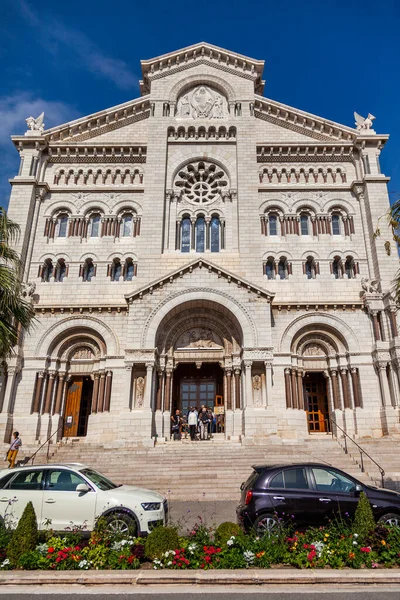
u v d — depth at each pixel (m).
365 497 11.91
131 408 29.02
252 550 10.57
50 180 36.69
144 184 35.94
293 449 26.39
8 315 19.25
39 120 38.09
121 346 31.48
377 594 8.98
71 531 12.05
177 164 36.88
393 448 26.03
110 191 36.22
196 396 33.72
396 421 29.08
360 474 22.09
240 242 34.03
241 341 31.06
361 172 36.56
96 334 32.34
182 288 31.38
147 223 34.50
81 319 32.12
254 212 34.88
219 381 33.88
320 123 38.19
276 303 32.22
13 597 8.88
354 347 31.62
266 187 36.06
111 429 29.58
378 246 33.47
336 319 32.34
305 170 36.97
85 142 36.94
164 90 39.06
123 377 30.75
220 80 39.50
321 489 13.10
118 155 37.06
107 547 10.95
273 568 10.35
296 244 34.69
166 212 35.38
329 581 9.54
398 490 20.73
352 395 30.91
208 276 31.69
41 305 32.00
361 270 34.00
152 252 33.66
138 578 9.57
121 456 25.34
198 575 9.63
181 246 34.94
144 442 27.62
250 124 37.84
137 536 12.38
